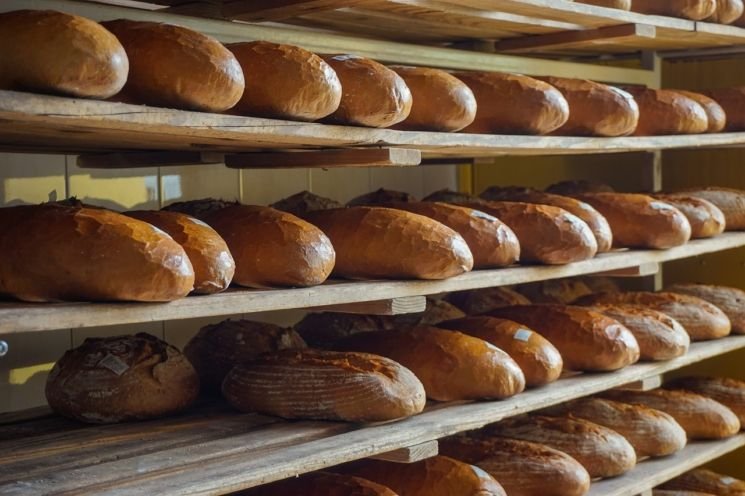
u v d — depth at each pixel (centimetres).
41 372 280
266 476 231
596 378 297
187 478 226
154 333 300
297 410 255
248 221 247
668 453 314
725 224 350
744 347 363
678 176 378
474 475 267
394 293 258
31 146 261
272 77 235
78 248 216
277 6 270
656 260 318
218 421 258
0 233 219
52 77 204
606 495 291
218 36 264
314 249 246
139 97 223
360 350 278
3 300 220
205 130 225
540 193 313
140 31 223
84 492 220
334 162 262
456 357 272
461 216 277
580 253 291
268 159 272
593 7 299
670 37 337
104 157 283
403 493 265
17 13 207
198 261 230
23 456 236
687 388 350
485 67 315
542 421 303
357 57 251
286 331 285
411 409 256
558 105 286
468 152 303
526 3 282
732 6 337
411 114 263
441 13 287
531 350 284
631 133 318
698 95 339
